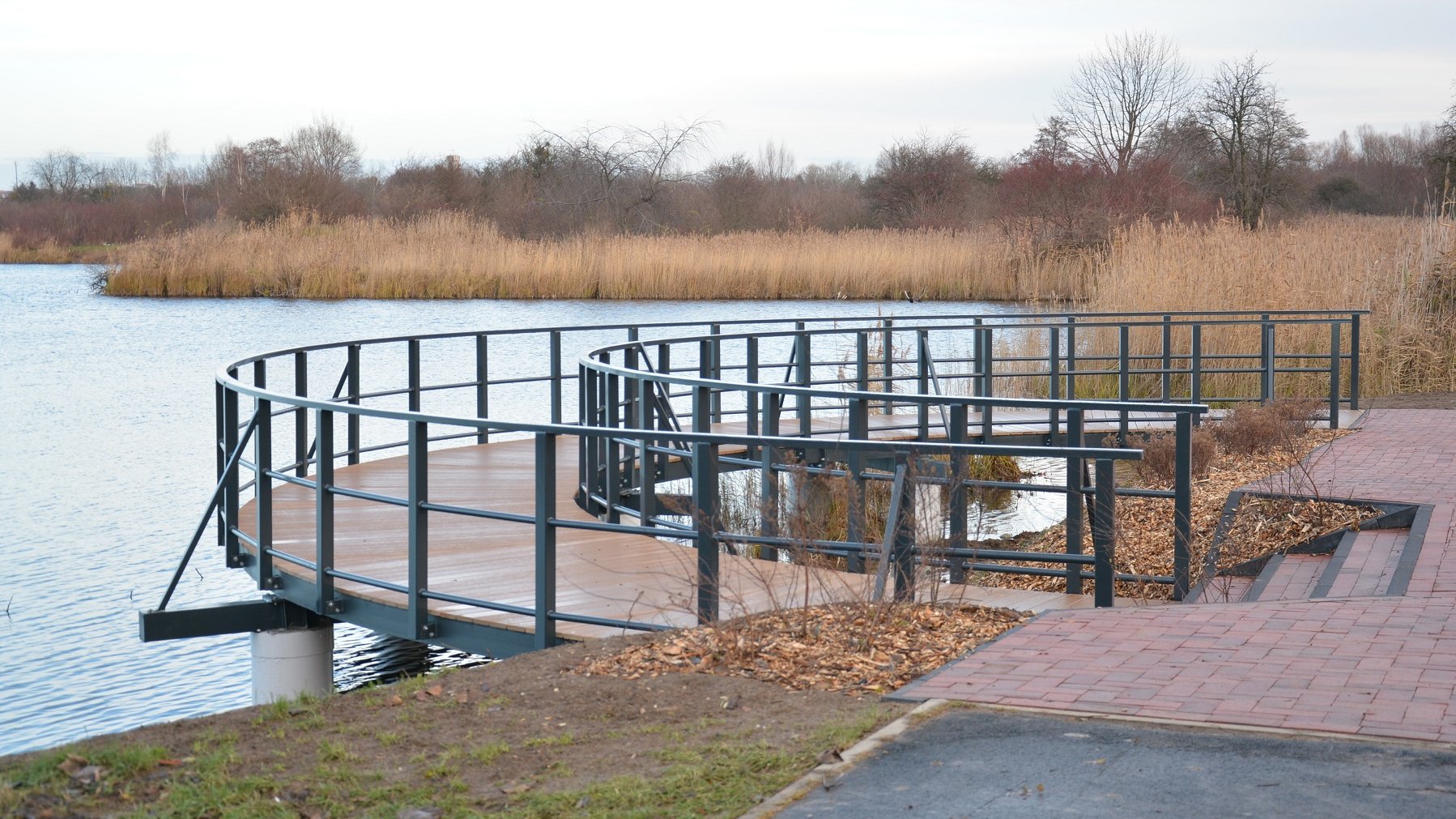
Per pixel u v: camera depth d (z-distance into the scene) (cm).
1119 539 928
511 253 4044
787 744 471
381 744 488
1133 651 575
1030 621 635
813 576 751
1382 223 2506
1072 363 1645
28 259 6788
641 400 944
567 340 3025
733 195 6091
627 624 638
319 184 5719
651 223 5462
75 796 439
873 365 1995
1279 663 553
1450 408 1554
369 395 1233
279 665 809
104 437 1781
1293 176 5153
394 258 4059
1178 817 391
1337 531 913
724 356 2736
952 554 699
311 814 426
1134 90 5112
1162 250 2045
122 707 849
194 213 7112
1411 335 1844
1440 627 610
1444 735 456
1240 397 1603
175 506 1370
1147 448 1169
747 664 570
